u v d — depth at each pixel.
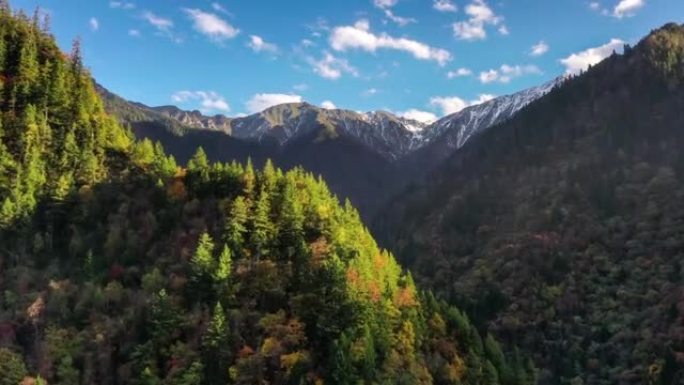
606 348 167.50
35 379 90.00
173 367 91.44
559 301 193.00
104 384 92.31
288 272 109.62
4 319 101.19
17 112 152.88
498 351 124.19
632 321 174.88
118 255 116.00
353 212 151.50
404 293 118.88
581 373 159.88
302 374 91.56
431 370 104.50
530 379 125.94
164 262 113.12
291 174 143.12
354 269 110.31
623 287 192.12
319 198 139.12
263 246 115.81
